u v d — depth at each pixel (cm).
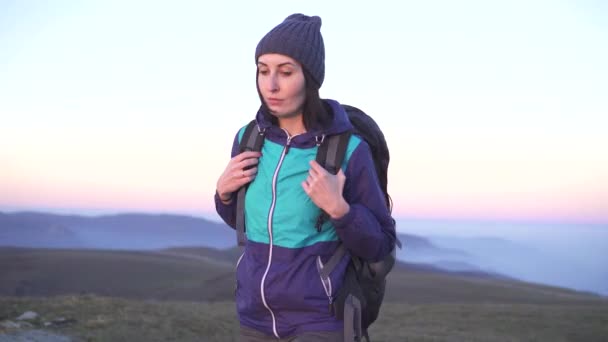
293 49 230
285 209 236
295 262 235
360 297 241
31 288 7175
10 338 750
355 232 227
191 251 13912
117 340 832
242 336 253
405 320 1526
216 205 265
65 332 845
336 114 242
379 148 273
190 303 1570
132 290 6912
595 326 1546
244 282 246
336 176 224
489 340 1257
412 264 17838
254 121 260
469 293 7056
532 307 1938
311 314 235
